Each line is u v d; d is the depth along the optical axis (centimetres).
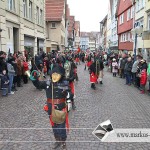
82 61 4444
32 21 2547
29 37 2466
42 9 3059
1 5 1670
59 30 4778
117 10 4128
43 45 3141
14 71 1177
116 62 2072
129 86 1488
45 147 553
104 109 892
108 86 1475
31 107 908
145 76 1241
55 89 534
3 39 1714
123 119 767
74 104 959
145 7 2406
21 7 2150
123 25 3644
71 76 878
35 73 543
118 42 4169
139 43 2670
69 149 543
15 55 1394
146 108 919
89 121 742
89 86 1459
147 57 2275
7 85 1123
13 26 1947
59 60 927
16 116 788
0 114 809
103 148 549
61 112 522
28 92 1214
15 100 1025
